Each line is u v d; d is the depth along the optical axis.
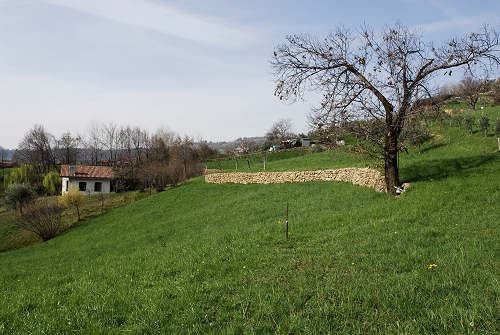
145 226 22.91
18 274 14.48
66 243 24.55
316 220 12.95
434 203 12.47
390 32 15.63
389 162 15.80
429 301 5.06
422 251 7.58
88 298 7.29
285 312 5.22
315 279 6.60
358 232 10.19
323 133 16.56
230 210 19.61
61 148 86.44
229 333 4.64
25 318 6.37
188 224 18.83
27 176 67.94
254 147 85.94
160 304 6.05
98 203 44.34
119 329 5.26
